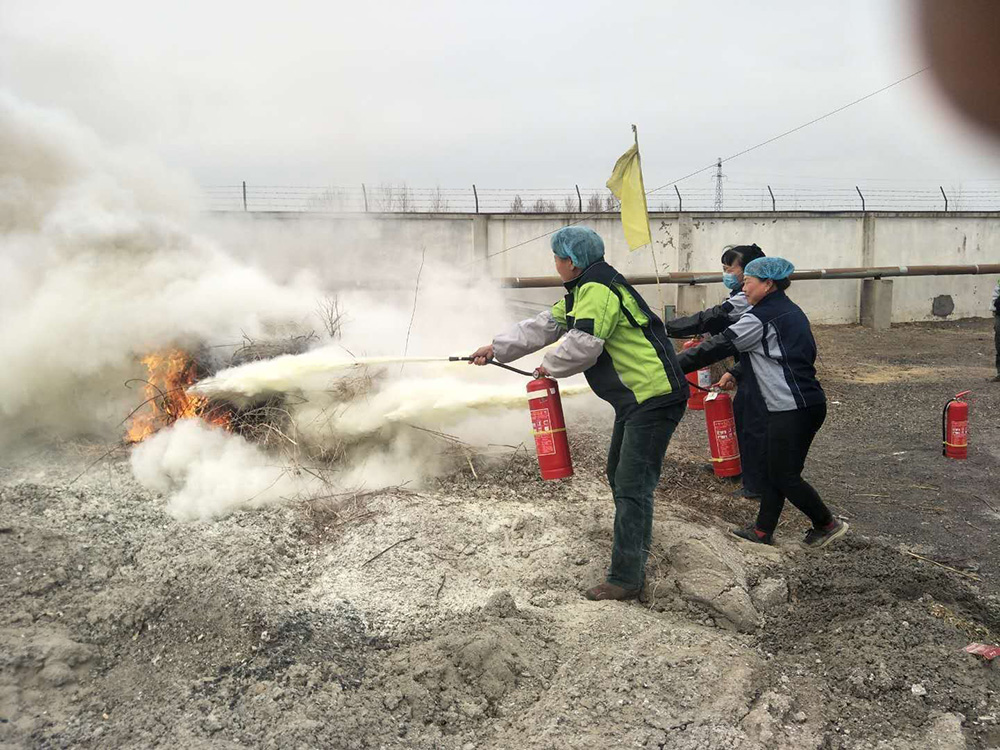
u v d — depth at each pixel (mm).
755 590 4051
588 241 3766
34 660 2980
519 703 3057
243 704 2865
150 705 2867
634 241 5820
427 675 3086
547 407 4043
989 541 5117
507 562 4117
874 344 15633
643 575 3914
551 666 3270
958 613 3973
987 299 19203
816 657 3447
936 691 3135
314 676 3021
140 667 3102
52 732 2699
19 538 3889
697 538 4309
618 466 3830
